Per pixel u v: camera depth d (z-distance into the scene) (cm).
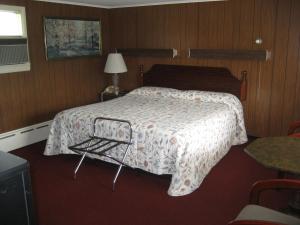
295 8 410
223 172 362
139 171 367
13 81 437
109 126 355
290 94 435
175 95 473
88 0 487
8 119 437
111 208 288
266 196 305
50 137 404
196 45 498
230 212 279
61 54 503
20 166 142
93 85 577
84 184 337
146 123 341
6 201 139
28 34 450
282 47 429
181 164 306
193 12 490
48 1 473
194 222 265
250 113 474
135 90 511
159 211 282
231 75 473
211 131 358
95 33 560
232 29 462
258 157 213
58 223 265
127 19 562
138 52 554
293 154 217
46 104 492
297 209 258
